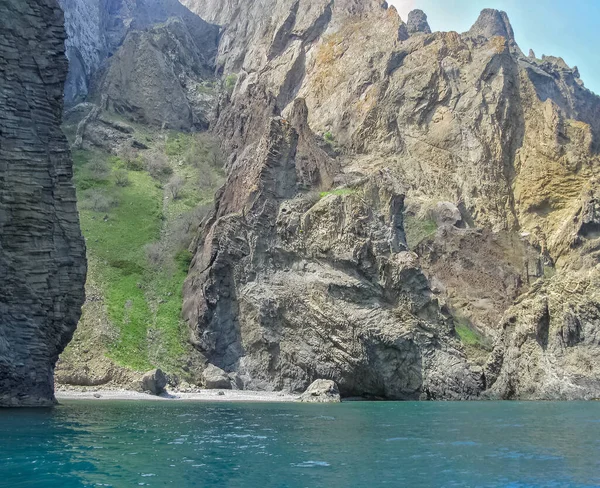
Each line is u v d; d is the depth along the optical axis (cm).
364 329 5809
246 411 3775
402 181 8938
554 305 5947
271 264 6512
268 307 6175
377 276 6197
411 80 10006
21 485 1539
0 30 3406
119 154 9606
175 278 7075
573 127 9619
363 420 3300
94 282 6650
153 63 11469
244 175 7238
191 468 1800
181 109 11338
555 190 9044
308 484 1641
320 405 4597
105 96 10719
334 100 10512
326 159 7538
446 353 5962
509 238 8344
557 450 2217
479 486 1652
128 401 4472
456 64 10144
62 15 3612
